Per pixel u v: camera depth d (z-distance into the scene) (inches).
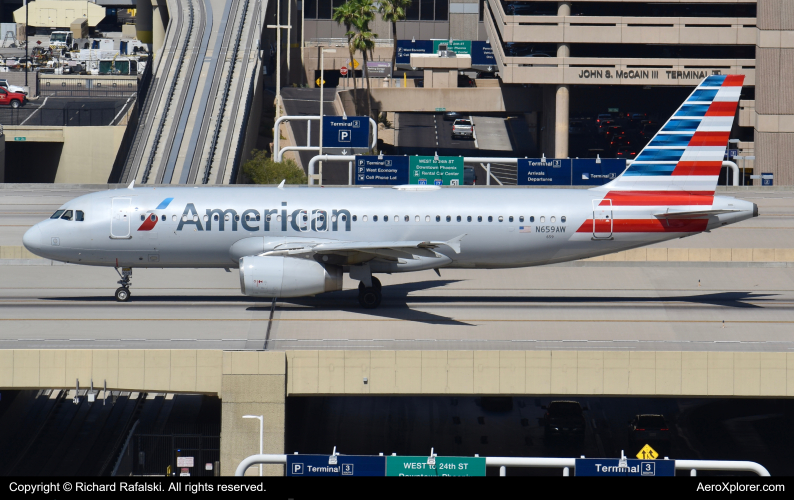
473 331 6939.0
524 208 7485.2
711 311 7716.5
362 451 7440.9
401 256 7106.3
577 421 7731.3
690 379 6161.4
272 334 6766.7
